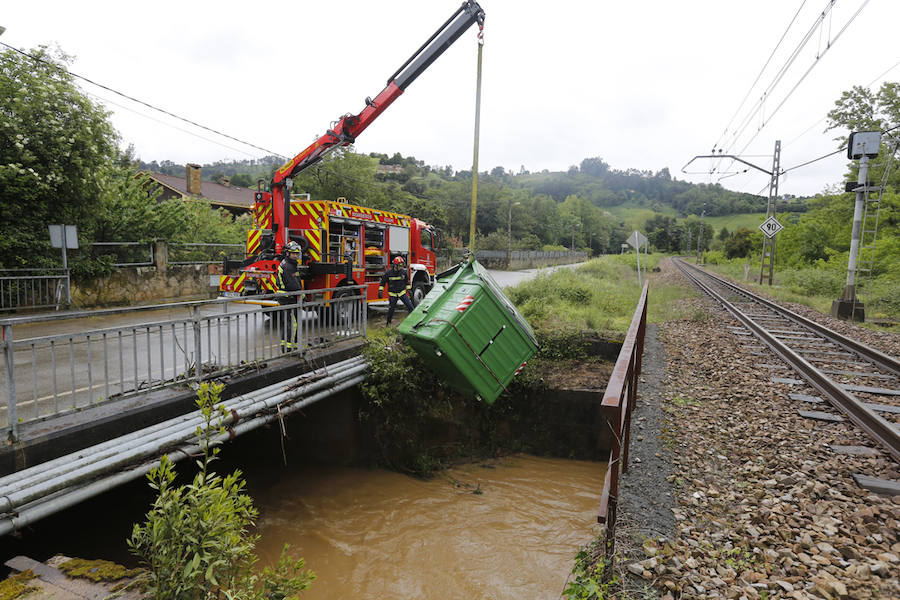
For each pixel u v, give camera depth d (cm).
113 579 272
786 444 525
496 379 766
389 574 538
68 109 1270
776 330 1237
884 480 437
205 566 232
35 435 390
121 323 1090
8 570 466
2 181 1141
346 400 784
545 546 591
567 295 1633
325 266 1069
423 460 800
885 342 1119
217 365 583
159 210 1759
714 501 411
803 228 3444
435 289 810
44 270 1206
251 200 4103
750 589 296
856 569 312
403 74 1044
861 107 2695
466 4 1003
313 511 670
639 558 332
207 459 265
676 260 7581
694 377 800
